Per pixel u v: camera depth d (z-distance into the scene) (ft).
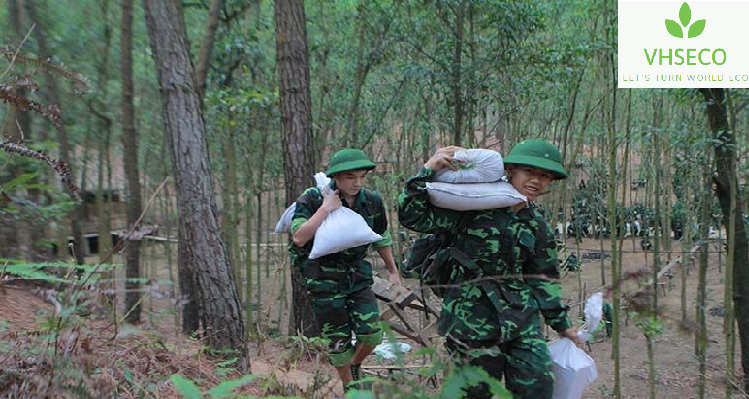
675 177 32.22
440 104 30.48
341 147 29.71
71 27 25.55
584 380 9.07
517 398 8.89
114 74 27.66
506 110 27.30
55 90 18.04
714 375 22.80
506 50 23.82
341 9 31.14
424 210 9.05
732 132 16.92
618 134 23.63
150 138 30.73
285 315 32.58
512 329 8.68
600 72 23.34
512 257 8.91
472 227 8.98
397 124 39.17
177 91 12.57
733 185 16.80
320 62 30.53
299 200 11.73
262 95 20.39
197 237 12.43
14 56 7.51
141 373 6.91
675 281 37.45
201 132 12.79
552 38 30.14
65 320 5.36
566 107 29.37
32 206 8.80
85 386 4.87
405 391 4.11
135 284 7.00
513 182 9.21
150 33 12.64
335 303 11.15
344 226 10.87
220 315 12.19
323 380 6.59
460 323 8.89
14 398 4.79
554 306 9.14
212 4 20.34
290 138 20.34
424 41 26.68
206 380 8.41
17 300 9.98
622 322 29.91
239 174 33.81
